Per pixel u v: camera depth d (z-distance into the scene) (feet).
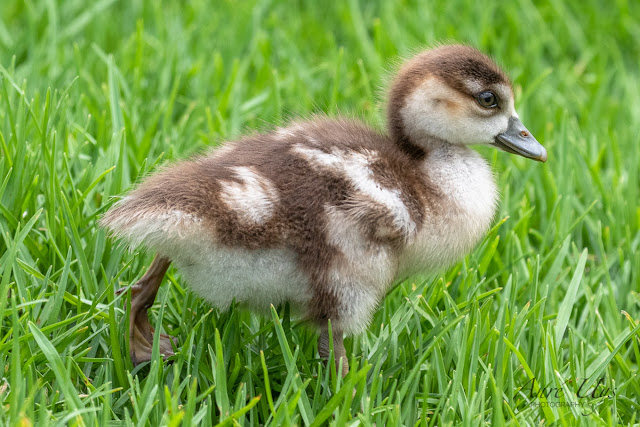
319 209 25.14
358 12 51.93
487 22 52.49
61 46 45.80
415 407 25.52
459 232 27.66
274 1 54.95
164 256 25.81
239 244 24.62
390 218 25.55
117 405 24.97
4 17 50.93
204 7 51.88
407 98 28.53
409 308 29.73
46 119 32.09
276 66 49.37
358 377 23.57
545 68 51.93
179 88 44.14
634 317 32.01
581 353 27.66
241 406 24.13
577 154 39.55
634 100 47.19
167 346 27.86
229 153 26.99
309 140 26.68
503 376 26.35
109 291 26.81
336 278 25.52
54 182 30.25
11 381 22.88
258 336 28.40
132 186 29.94
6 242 28.45
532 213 37.86
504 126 29.40
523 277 32.63
